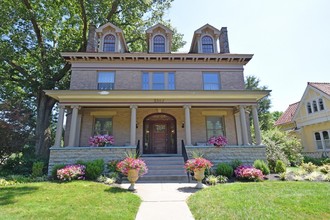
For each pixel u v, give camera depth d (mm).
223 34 15039
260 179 8531
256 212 4410
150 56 13758
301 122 22203
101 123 13664
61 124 11234
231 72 14211
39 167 10086
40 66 16781
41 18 16328
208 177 8648
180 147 13312
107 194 6219
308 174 9477
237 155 10906
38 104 15969
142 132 13555
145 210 4957
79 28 18453
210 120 14039
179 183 8492
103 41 14484
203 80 14039
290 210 4523
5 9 14258
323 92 19031
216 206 4914
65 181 8461
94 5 17375
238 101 12180
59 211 4652
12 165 11867
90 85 13359
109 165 9875
